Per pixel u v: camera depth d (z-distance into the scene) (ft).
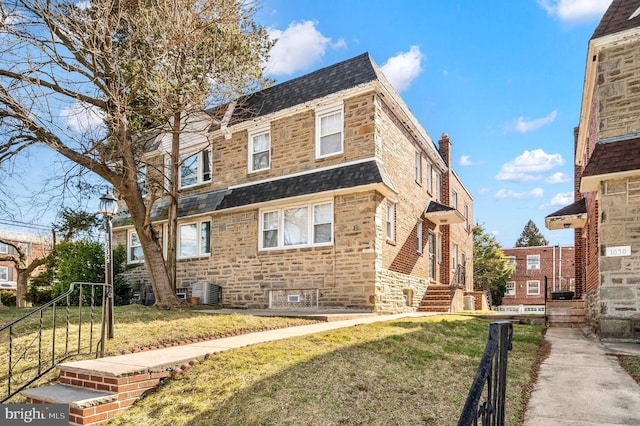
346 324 30.07
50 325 28.60
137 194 41.47
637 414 14.62
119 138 39.63
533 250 125.08
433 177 62.54
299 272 44.86
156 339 24.11
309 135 46.96
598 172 31.40
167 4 37.06
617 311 30.99
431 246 60.03
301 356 19.42
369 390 16.20
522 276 124.98
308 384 16.24
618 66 33.32
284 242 46.68
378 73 45.09
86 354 19.90
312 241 44.45
